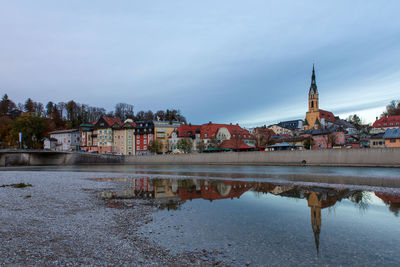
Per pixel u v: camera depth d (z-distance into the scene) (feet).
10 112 644.69
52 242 39.86
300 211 62.90
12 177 146.10
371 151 205.67
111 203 73.05
